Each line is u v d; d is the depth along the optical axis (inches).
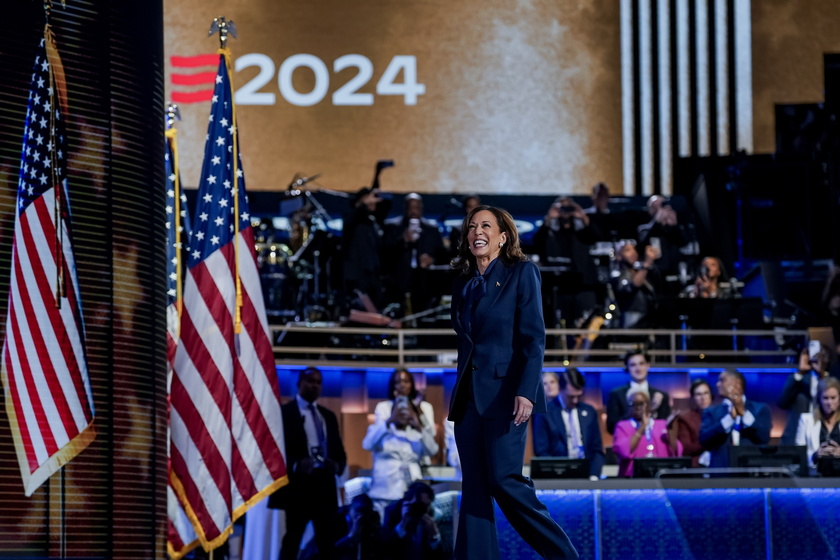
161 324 1080.8
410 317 1845.5
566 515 1284.4
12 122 978.1
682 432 1488.7
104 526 1009.5
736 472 1316.4
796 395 1626.5
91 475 1007.0
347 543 1456.7
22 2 989.8
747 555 1283.2
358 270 1900.8
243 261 1227.2
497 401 781.3
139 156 1053.8
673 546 1283.2
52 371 971.9
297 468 1445.6
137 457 1035.9
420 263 1905.8
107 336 1024.2
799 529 1288.1
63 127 1000.9
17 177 978.1
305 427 1480.1
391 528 1470.2
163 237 1091.3
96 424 1013.8
